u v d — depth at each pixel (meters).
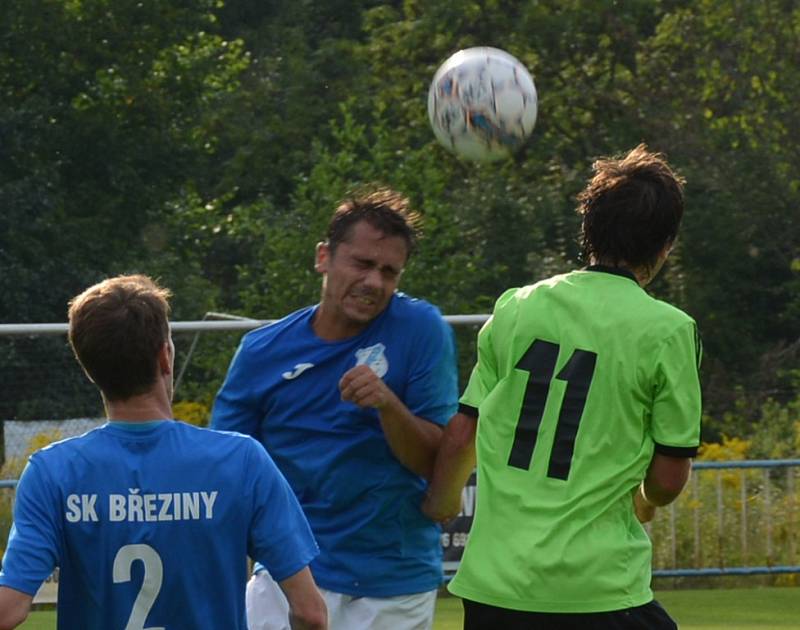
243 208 98.69
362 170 83.38
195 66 99.19
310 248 80.12
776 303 92.62
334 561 16.77
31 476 11.72
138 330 11.68
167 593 11.65
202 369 59.38
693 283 91.31
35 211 87.44
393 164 88.06
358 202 16.72
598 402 13.80
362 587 16.77
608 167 14.70
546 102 95.00
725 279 91.50
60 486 11.63
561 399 13.93
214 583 11.77
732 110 92.31
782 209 90.12
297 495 16.94
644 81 94.75
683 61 94.69
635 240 14.32
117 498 11.63
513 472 13.98
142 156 96.00
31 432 46.00
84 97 95.44
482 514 14.05
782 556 40.28
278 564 11.91
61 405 53.94
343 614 16.88
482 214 90.44
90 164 94.50
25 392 54.16
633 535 13.82
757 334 92.69
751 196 90.38
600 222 14.41
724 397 85.75
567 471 13.75
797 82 88.62
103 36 96.00
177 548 11.65
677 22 92.56
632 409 13.77
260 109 112.56
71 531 11.62
